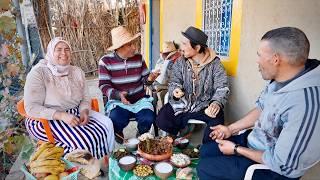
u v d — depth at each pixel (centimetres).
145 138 217
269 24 233
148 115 274
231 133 198
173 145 216
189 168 183
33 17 343
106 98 292
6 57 227
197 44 260
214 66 271
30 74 224
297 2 202
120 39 272
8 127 234
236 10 278
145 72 305
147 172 179
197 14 381
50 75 231
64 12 668
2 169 230
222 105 256
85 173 217
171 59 353
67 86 238
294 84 139
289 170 141
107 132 246
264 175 154
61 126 230
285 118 144
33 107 220
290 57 138
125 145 216
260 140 170
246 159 165
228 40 311
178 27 457
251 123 197
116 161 194
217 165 167
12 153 239
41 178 178
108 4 708
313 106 131
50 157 185
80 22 688
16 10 257
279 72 146
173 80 279
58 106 237
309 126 131
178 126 271
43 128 230
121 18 729
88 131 232
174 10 469
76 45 696
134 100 296
